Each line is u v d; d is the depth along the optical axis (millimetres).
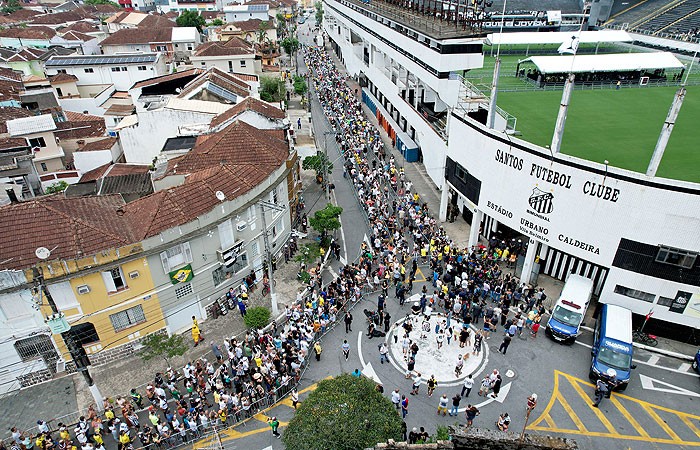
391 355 29141
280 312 33438
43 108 61406
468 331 29328
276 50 111562
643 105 44250
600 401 25297
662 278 27953
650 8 76188
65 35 101125
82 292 27297
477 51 43969
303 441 18938
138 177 41844
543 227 31781
